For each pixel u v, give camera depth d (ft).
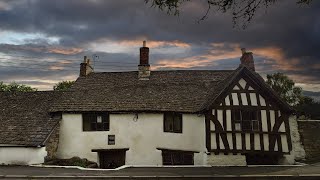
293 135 59.16
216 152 53.47
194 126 57.62
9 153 53.42
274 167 50.34
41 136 55.11
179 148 58.23
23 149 53.36
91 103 62.34
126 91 66.18
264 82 59.41
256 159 56.65
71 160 56.75
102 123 61.93
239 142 53.93
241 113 55.06
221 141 53.78
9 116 61.87
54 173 45.55
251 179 42.78
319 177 42.98
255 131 54.24
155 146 59.93
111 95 65.00
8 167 50.72
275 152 53.72
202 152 55.57
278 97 54.95
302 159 57.93
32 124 58.95
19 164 52.85
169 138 59.41
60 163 55.21
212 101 54.29
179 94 63.36
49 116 61.26
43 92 69.46
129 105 61.36
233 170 47.91
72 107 61.36
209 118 54.54
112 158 62.59
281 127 54.70
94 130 61.57
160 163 59.26
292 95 119.85
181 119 59.21
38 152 53.21
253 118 55.06
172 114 60.18
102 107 61.16
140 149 60.23
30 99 67.31
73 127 61.16
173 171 47.32
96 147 60.70
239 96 55.36
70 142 60.85
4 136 55.67
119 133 61.05
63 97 65.00
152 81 69.26
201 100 59.98
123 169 49.24
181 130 58.90
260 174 44.29
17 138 54.85
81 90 67.67
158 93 64.44
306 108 98.12
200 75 71.00
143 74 70.44
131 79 71.00
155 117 60.64
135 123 61.05
